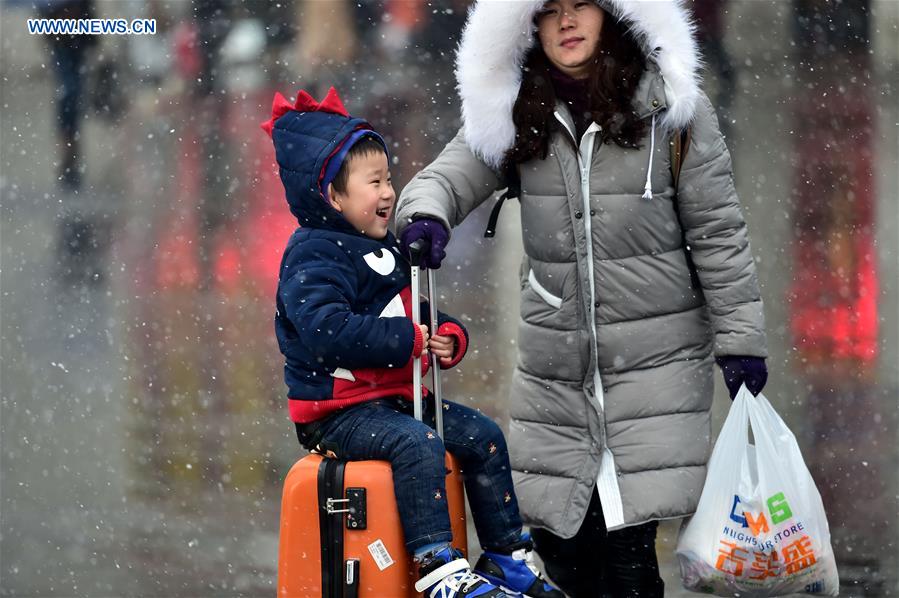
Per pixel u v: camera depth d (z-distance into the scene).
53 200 48.56
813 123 48.91
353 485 14.11
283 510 14.46
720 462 16.38
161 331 34.75
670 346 16.52
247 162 49.44
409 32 53.19
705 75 50.97
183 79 54.59
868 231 39.91
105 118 53.81
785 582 16.36
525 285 17.22
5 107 55.38
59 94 55.28
